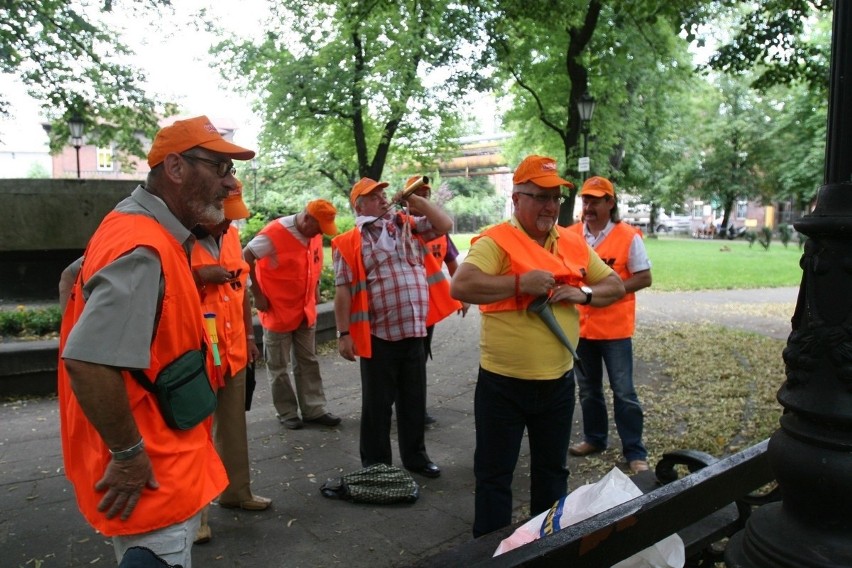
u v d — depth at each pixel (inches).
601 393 180.2
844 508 61.6
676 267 807.1
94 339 64.4
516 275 111.1
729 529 103.9
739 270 767.7
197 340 76.6
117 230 70.2
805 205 1556.3
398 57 574.9
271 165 923.4
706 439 187.0
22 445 189.9
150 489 69.7
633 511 69.9
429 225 173.2
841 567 59.2
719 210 1945.1
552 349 114.1
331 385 260.1
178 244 74.2
